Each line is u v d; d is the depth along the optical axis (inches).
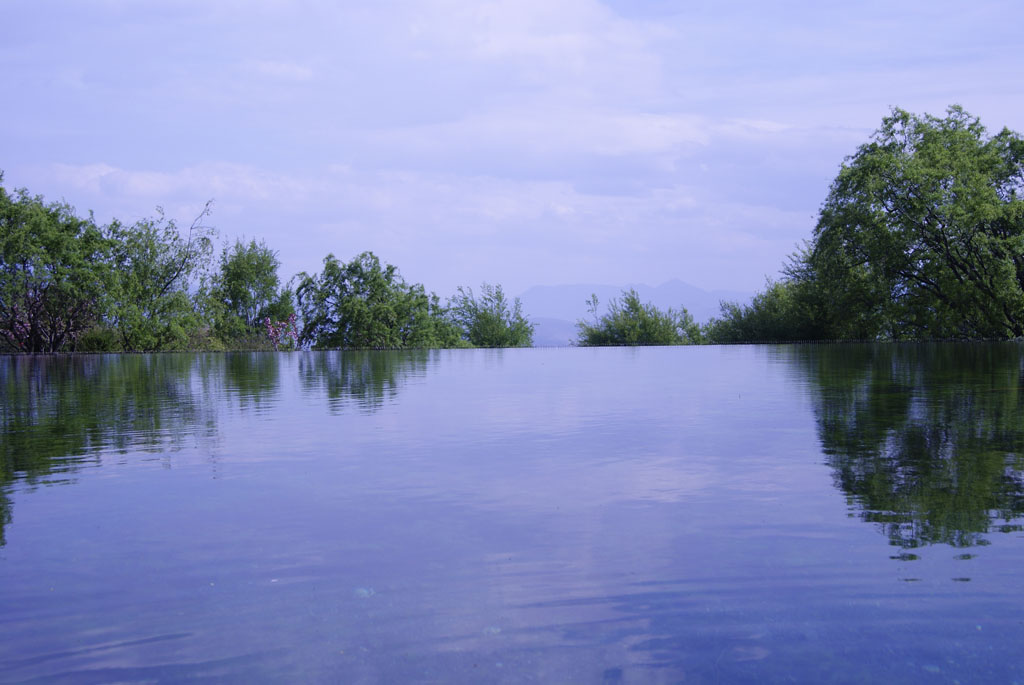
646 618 84.8
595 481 153.0
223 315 1414.9
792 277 1691.7
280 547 111.3
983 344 1128.8
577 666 74.0
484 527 120.3
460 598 91.0
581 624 83.6
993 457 171.3
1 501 141.0
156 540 115.3
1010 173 1286.9
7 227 1013.2
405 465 173.2
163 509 134.4
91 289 1061.8
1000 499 132.3
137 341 1152.8
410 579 97.3
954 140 1305.4
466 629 82.5
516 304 1688.0
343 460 180.4
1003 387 350.0
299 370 614.5
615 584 94.7
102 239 1103.6
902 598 88.8
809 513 125.0
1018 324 1254.3
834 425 225.8
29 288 1042.1
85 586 96.3
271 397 354.0
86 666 75.7
